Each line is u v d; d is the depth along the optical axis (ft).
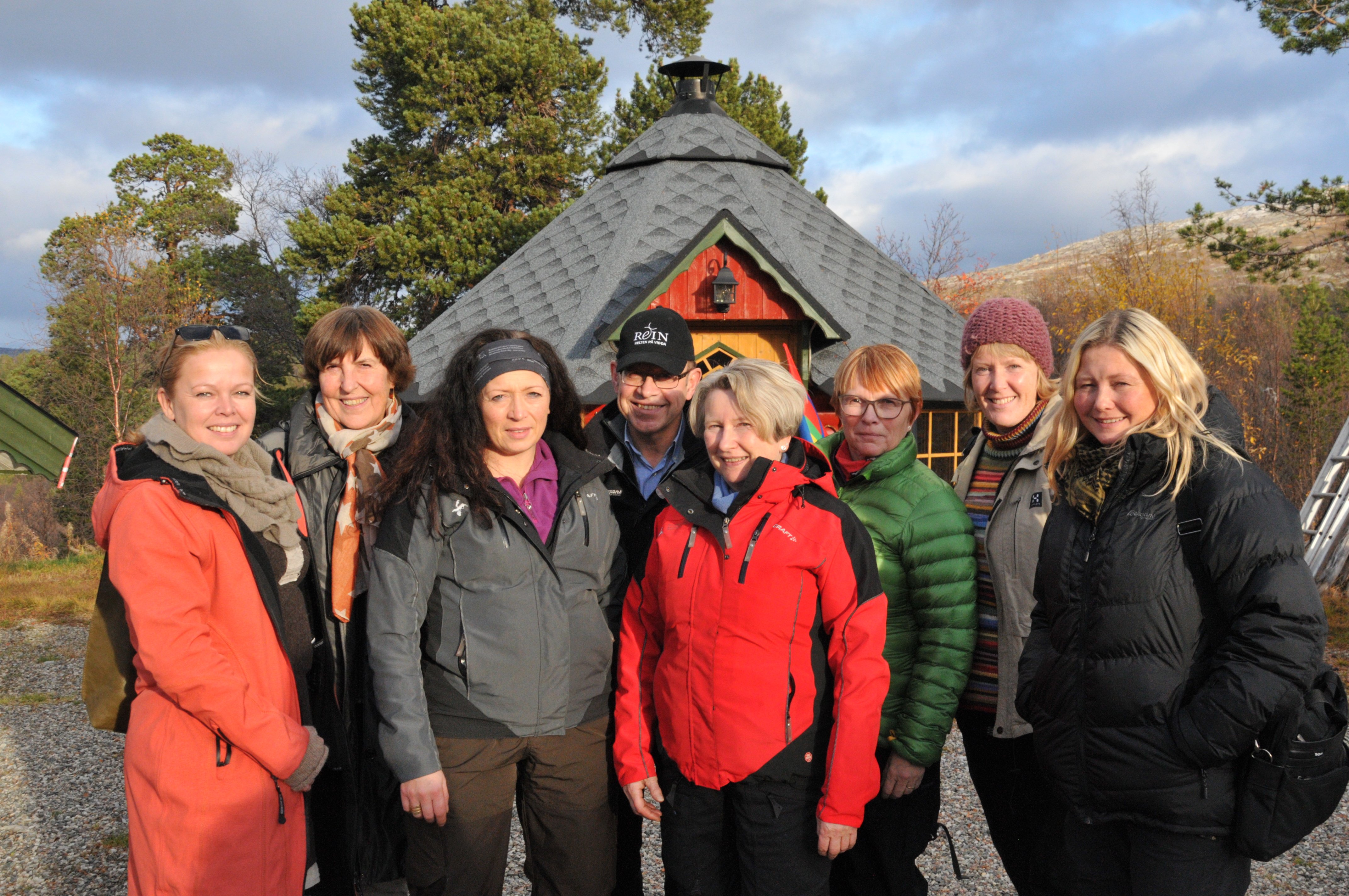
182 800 6.82
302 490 9.32
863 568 7.75
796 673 7.54
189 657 6.66
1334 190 53.62
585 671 8.16
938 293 79.77
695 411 8.22
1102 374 6.80
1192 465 6.51
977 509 9.37
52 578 42.06
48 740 19.10
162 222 109.50
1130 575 6.51
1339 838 12.76
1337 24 48.65
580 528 8.21
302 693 7.98
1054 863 8.25
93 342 79.36
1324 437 52.11
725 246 25.08
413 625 7.70
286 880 7.34
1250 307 79.61
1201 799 6.32
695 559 7.73
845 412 9.11
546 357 8.55
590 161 75.66
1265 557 6.08
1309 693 6.20
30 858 13.34
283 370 96.73
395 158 78.28
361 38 80.02
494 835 7.86
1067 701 6.87
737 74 71.05
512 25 79.25
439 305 72.18
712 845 7.78
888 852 8.73
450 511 7.78
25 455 24.95
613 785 8.52
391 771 7.56
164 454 7.20
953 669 8.32
